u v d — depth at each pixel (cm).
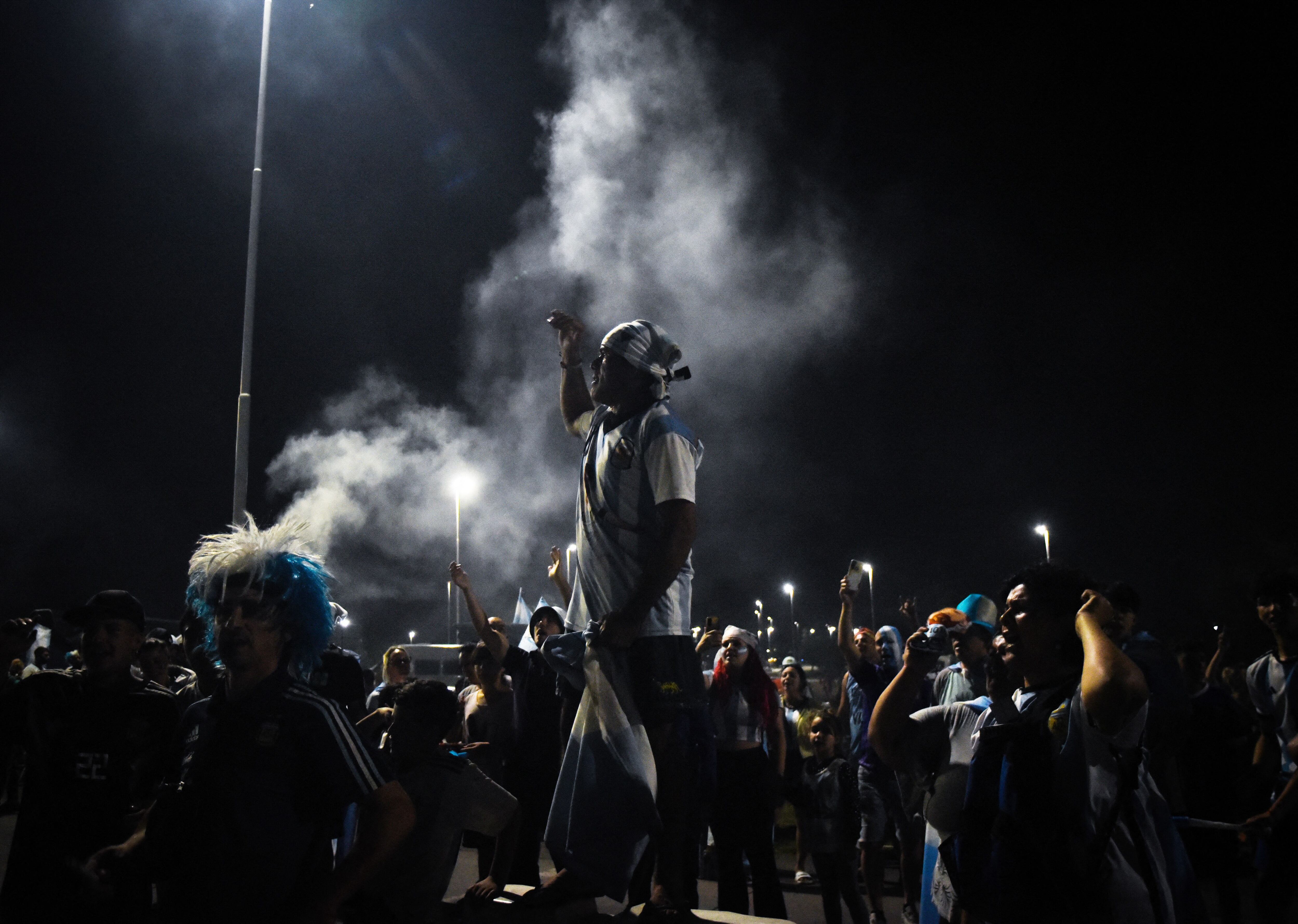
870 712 722
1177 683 356
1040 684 272
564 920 342
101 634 391
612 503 356
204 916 229
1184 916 258
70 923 361
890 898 845
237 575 258
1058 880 242
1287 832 488
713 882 859
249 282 1744
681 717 342
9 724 388
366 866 233
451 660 1898
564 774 337
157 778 378
